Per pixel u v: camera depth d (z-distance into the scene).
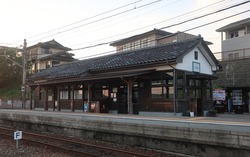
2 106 40.16
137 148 12.16
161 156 10.41
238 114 24.17
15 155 10.51
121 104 21.61
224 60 29.39
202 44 20.02
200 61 20.45
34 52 53.88
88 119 15.00
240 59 27.09
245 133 8.80
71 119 16.11
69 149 11.21
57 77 26.27
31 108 31.05
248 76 26.25
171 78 17.83
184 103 18.03
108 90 23.00
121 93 21.95
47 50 53.88
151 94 19.12
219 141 9.47
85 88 24.80
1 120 23.09
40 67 50.31
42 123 18.38
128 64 19.70
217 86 28.38
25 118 20.02
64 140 13.61
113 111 22.34
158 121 11.55
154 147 11.73
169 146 11.16
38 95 31.83
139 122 12.31
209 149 9.89
